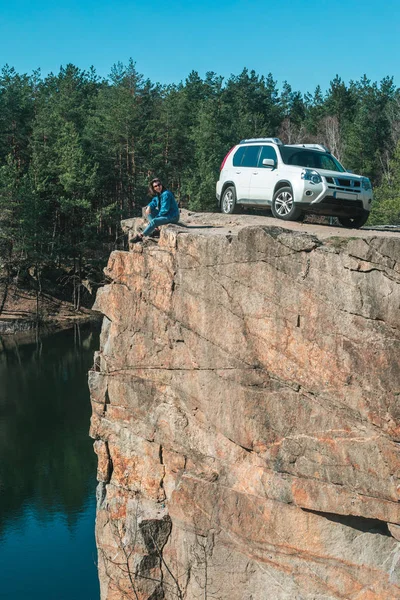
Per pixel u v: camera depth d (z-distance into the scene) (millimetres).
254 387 10797
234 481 11305
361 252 9297
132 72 77688
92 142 65000
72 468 26938
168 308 12414
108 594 13547
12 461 27578
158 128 70500
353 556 9984
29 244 57188
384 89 90062
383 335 9156
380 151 70188
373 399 9266
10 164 60281
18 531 22234
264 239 10484
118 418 13781
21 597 18328
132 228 15086
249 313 10789
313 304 9898
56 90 82125
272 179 15000
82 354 45750
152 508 13039
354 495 9609
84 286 61906
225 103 87188
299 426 10180
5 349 47719
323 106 91750
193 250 11750
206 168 60094
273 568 10750
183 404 12328
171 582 12516
